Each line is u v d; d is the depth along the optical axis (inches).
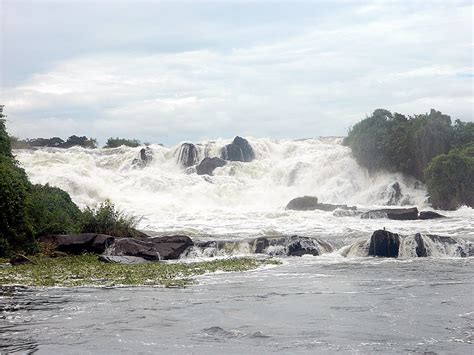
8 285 981.8
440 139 2652.6
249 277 1072.8
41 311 787.4
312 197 2299.5
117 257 1264.8
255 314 772.0
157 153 3107.8
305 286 975.6
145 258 1299.2
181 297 884.0
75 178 2370.8
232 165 2876.5
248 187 2674.7
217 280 1040.2
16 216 1279.5
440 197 2385.6
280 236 1407.5
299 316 760.3
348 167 2787.9
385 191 2586.1
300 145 3198.8
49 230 1370.6
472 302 840.3
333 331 689.6
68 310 794.2
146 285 985.5
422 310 792.3
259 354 604.7
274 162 2920.8
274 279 1048.8
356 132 2812.5
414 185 2635.3
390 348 623.2
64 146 3998.5
